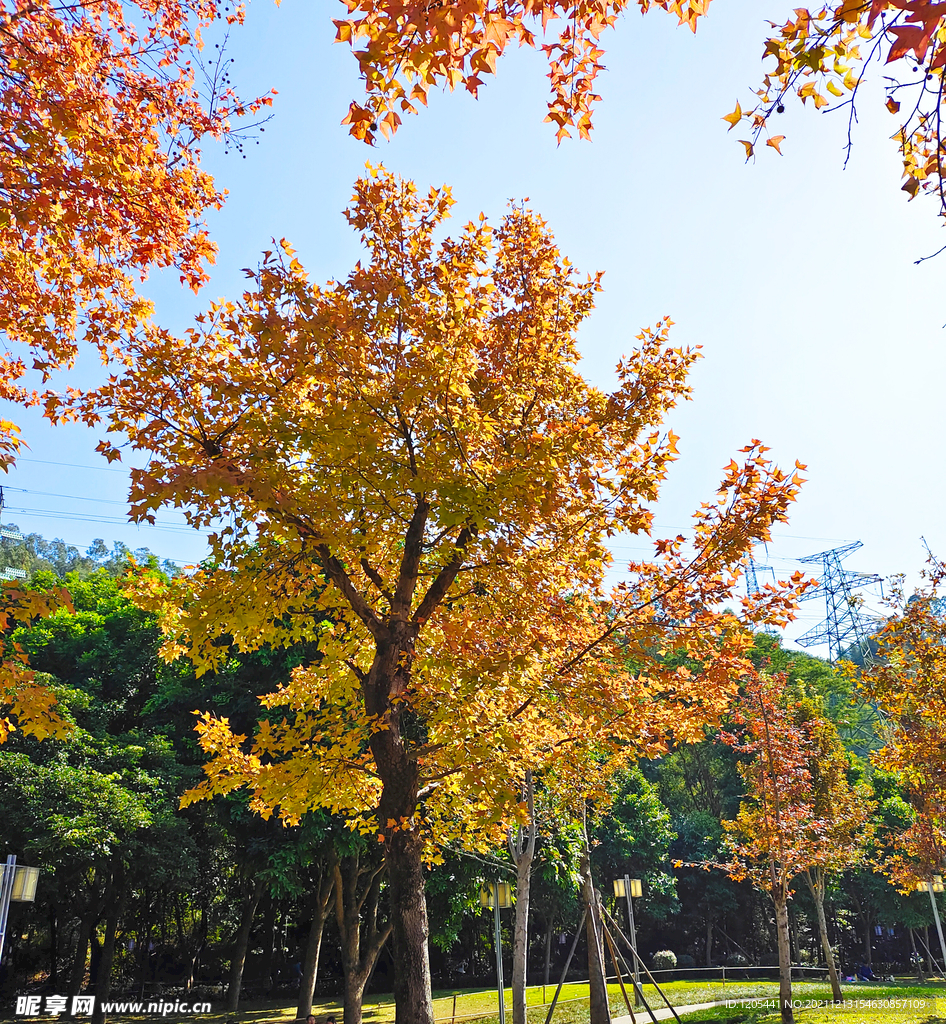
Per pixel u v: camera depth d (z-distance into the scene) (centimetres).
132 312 779
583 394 912
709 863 1938
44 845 1680
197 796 838
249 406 741
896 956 4194
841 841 2133
